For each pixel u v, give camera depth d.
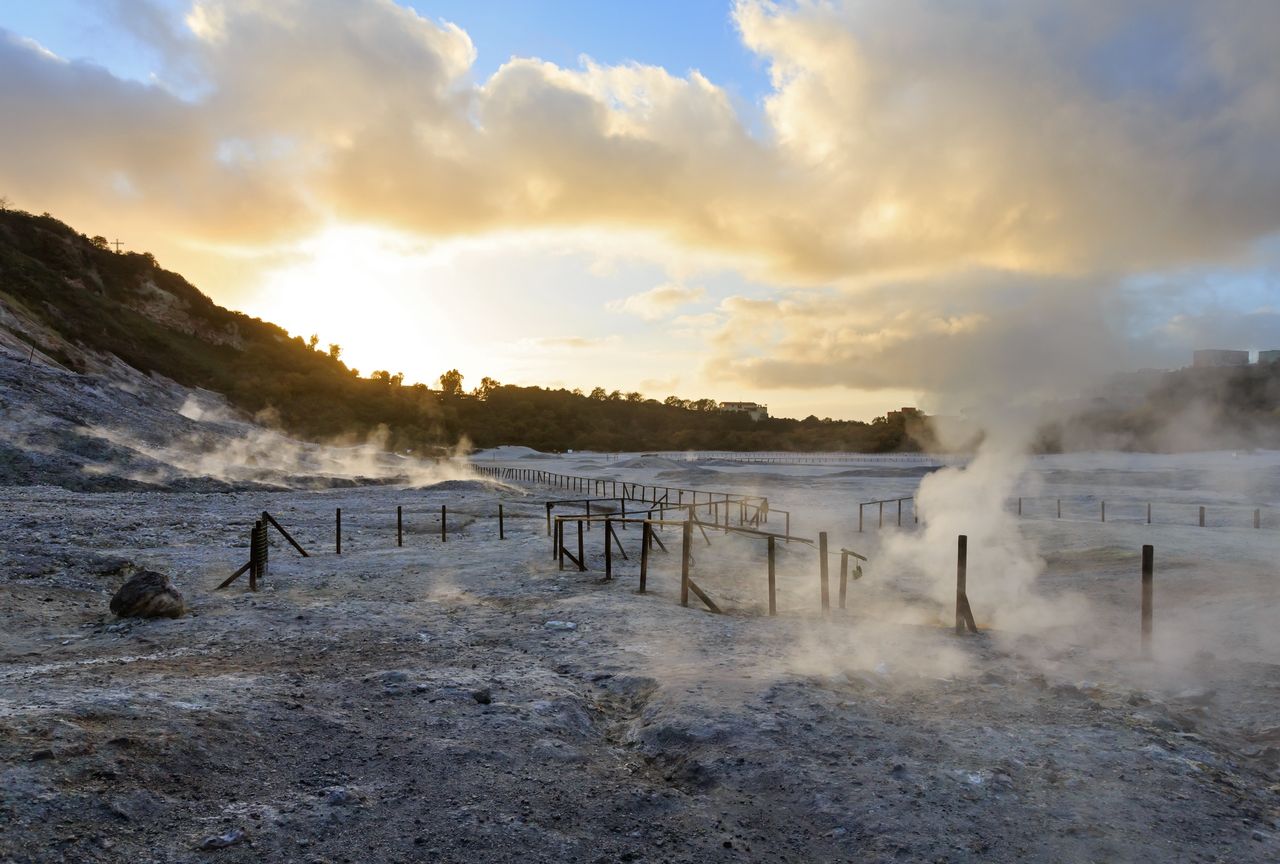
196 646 8.99
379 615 10.97
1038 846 4.56
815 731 6.23
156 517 23.41
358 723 6.22
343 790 5.00
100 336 80.38
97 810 4.38
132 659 8.23
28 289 76.75
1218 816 4.96
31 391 38.09
